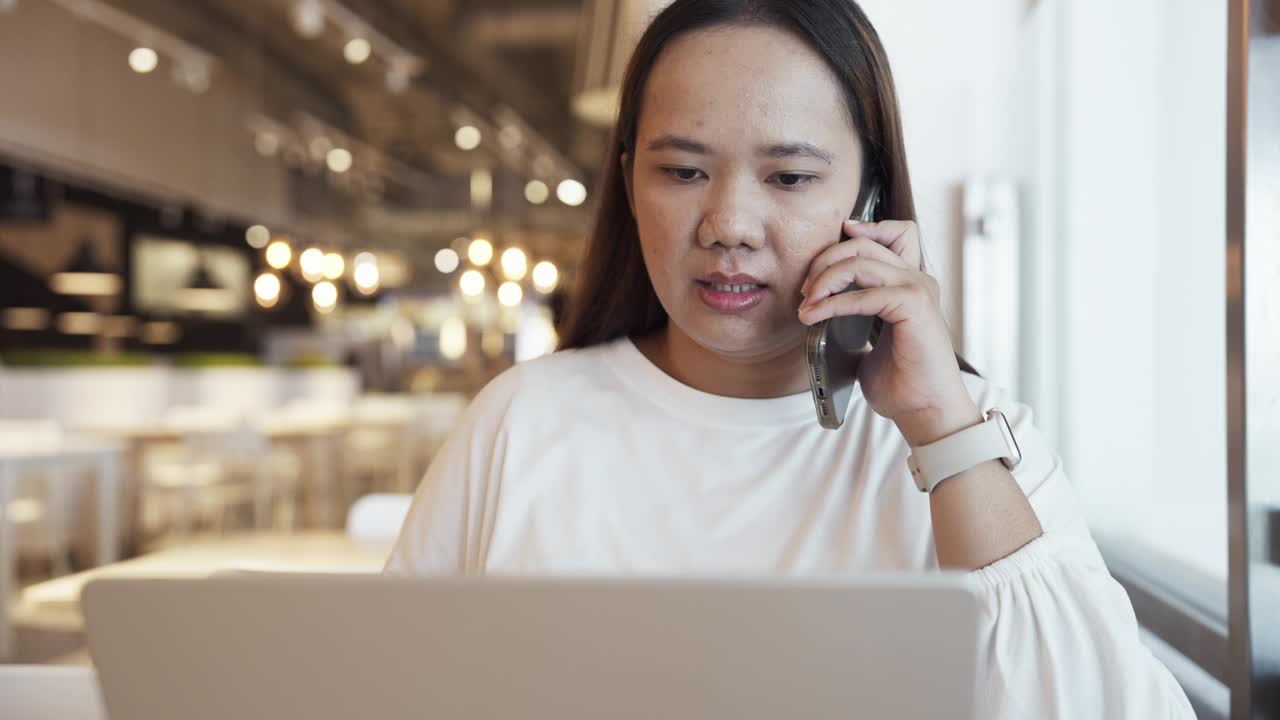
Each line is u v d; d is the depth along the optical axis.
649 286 0.96
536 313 14.02
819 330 0.74
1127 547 1.43
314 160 11.07
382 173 12.91
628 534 0.83
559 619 0.42
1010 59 1.71
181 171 7.99
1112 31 1.52
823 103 0.75
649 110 0.76
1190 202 1.30
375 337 13.83
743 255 0.75
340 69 9.51
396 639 0.43
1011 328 1.71
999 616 0.68
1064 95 1.64
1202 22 1.27
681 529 0.82
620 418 0.87
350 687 0.44
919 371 0.74
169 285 10.09
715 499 0.83
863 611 0.41
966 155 1.73
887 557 0.79
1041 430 1.68
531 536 0.84
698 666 0.42
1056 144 1.68
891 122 0.79
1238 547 0.93
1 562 3.72
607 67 2.52
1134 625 0.71
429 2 8.04
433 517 0.89
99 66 6.91
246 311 11.36
